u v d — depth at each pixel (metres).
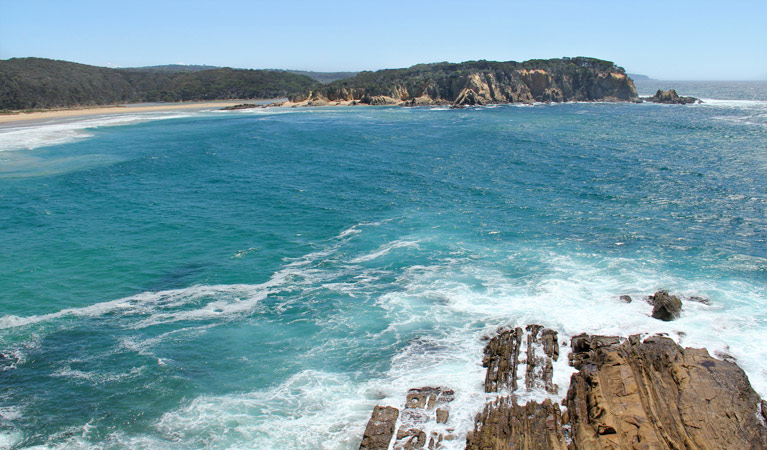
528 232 29.42
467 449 12.64
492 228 30.25
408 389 15.52
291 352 17.86
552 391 14.83
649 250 26.16
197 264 25.66
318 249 27.56
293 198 37.81
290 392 15.63
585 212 32.97
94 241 28.80
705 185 39.03
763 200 34.66
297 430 13.91
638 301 20.47
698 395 12.98
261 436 13.70
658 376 14.11
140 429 14.13
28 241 28.67
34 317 20.28
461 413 14.23
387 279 23.56
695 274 23.08
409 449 12.89
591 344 16.80
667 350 15.04
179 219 32.91
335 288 22.78
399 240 28.66
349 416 14.44
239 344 18.45
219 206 35.97
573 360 16.19
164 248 27.81
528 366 16.03
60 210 34.97
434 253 26.55
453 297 21.48
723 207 33.34
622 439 11.94
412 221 31.92
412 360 17.08
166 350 18.08
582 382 14.52
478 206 34.91
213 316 20.48
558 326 18.72
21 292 22.36
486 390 15.16
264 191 40.16
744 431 11.88
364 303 21.28
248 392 15.69
